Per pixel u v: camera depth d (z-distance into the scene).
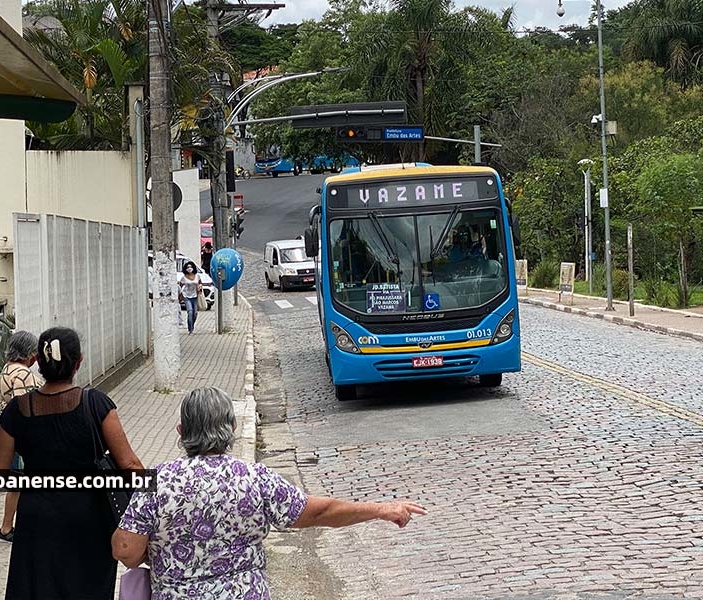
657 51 61.62
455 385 18.22
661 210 32.44
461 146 60.25
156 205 17.09
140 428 13.95
